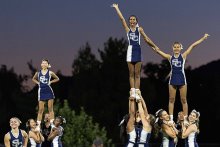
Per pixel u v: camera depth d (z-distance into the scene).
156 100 89.88
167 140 25.31
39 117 29.75
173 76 26.38
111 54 85.62
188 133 25.50
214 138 89.38
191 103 91.56
